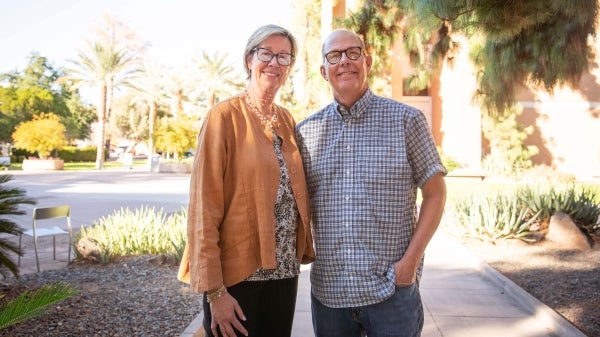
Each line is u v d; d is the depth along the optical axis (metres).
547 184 10.44
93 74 38.25
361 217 2.09
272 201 2.01
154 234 7.05
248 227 1.98
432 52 6.54
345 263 2.10
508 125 22.75
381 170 2.10
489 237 7.92
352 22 11.66
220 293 1.93
